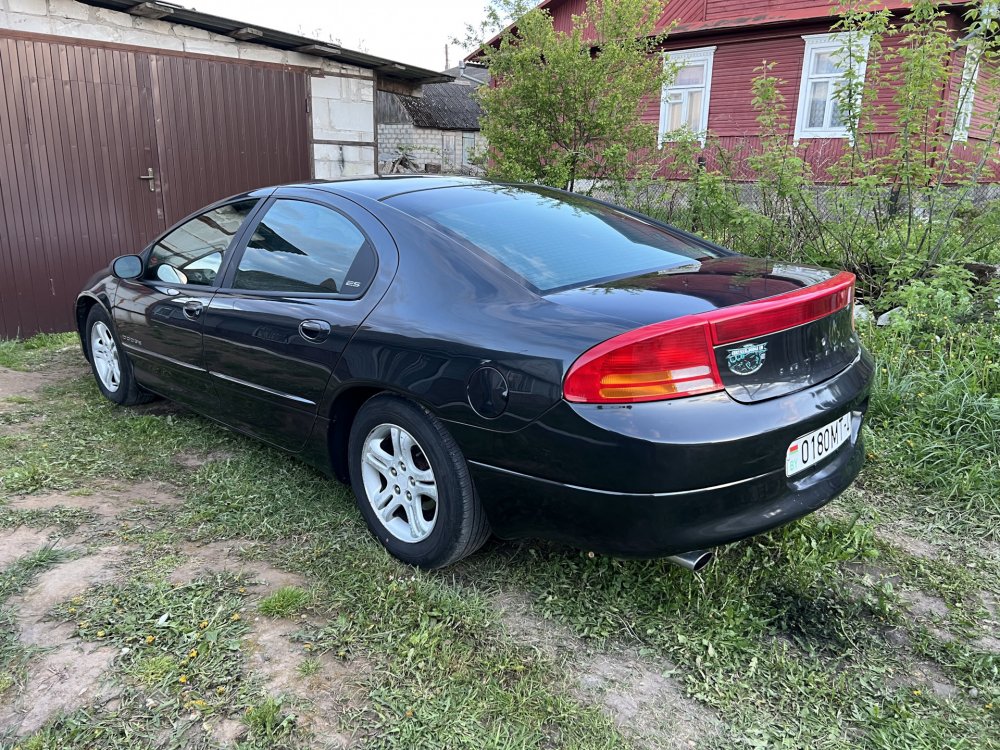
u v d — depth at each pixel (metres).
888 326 4.91
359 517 3.04
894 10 12.40
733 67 15.78
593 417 2.04
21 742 1.86
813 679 2.14
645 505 2.04
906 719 1.99
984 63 5.54
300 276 3.05
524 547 2.81
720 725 1.97
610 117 8.45
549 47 8.50
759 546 2.79
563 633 2.34
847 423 2.50
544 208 3.10
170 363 3.74
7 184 6.46
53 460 3.57
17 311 6.68
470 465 2.38
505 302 2.37
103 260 7.16
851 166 6.02
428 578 2.60
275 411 3.12
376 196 3.01
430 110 31.11
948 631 2.39
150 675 2.09
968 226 5.79
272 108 8.32
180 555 2.74
